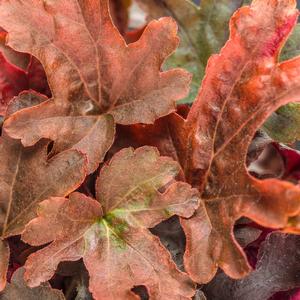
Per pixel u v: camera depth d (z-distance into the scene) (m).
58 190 0.33
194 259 0.33
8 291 0.33
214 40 0.41
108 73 0.34
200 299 0.34
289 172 0.38
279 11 0.33
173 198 0.33
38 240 0.31
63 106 0.34
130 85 0.34
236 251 0.32
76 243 0.32
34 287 0.33
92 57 0.34
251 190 0.31
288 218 0.31
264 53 0.33
